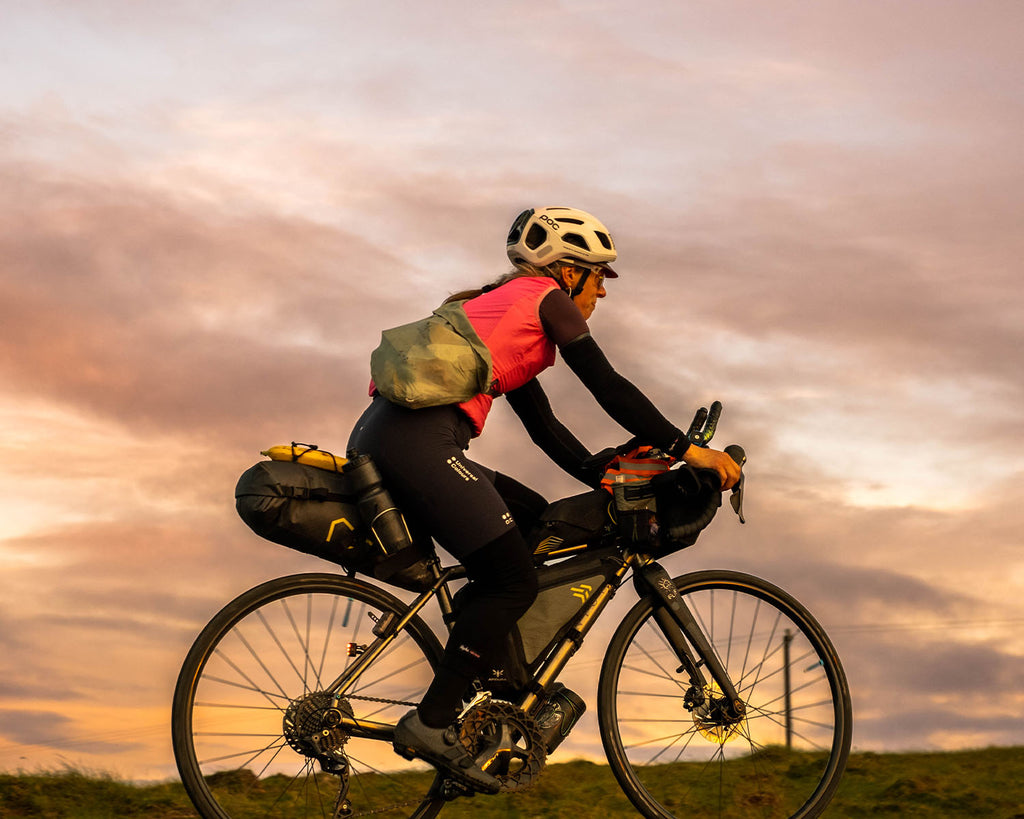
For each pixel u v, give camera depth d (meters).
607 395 3.19
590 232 3.38
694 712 3.42
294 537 3.04
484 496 3.07
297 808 3.36
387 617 3.17
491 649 3.09
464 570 3.22
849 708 3.49
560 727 3.23
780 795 3.53
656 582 3.40
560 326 3.17
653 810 3.35
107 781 4.29
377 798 3.55
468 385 3.06
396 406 3.11
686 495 3.35
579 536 3.36
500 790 3.11
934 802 4.25
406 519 3.14
